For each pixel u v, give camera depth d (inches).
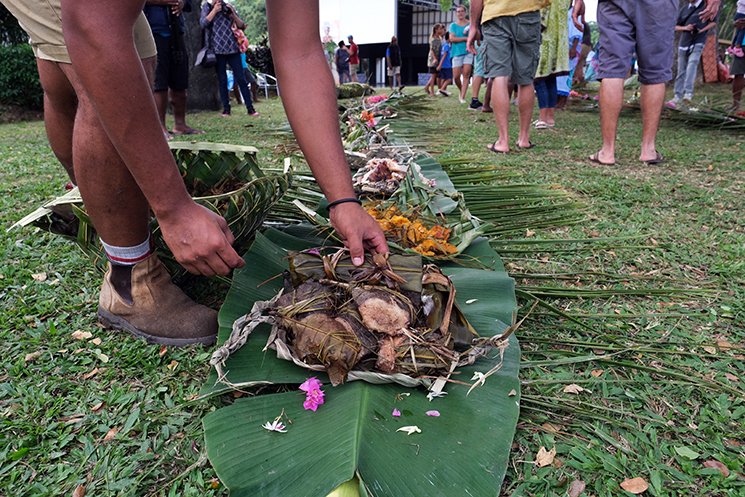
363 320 51.0
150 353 60.7
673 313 69.6
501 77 170.1
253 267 66.8
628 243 93.5
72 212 66.0
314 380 49.4
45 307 71.0
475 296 67.8
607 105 151.5
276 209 100.5
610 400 53.1
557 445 46.8
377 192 109.3
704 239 94.4
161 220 48.4
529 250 89.7
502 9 163.8
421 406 47.8
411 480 39.6
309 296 53.6
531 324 67.4
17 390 54.1
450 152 177.6
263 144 195.9
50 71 59.3
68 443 47.6
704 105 256.1
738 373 57.1
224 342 54.4
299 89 55.6
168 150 46.2
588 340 63.7
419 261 58.1
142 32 58.9
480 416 46.5
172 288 64.9
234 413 46.3
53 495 41.7
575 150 179.9
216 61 298.2
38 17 48.9
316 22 56.9
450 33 367.6
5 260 85.7
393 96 339.3
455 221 94.0
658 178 136.8
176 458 45.3
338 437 43.3
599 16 148.1
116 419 50.1
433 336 51.3
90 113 50.8
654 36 143.8
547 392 53.9
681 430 48.6
